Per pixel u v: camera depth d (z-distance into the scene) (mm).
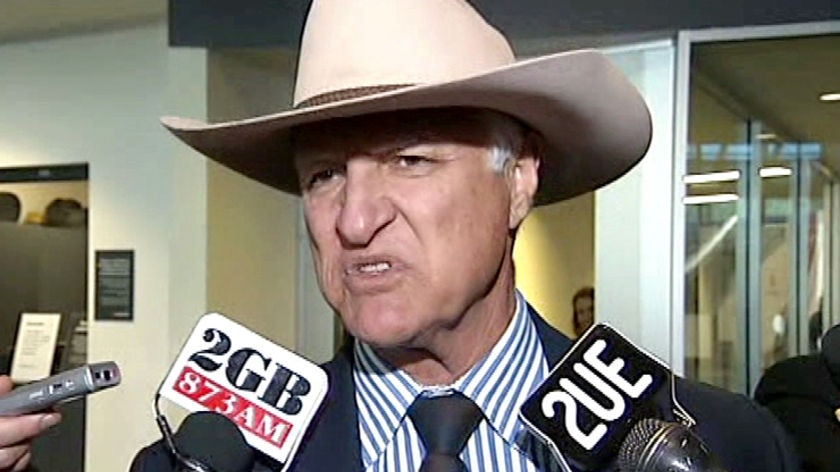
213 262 3293
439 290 945
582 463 950
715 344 2932
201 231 3271
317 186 994
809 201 3084
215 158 1198
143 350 3877
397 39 951
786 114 2951
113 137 3955
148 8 3635
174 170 3436
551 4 2832
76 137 4031
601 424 960
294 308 3719
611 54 2852
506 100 958
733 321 2975
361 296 949
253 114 3418
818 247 3104
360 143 944
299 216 3730
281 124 998
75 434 3971
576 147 1150
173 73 3234
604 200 2895
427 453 989
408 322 943
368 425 1029
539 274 4531
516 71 914
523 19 2850
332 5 985
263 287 3545
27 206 4125
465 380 1021
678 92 2787
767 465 1051
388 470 1001
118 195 3939
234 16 3172
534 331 1087
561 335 1113
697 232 2885
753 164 2980
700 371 2887
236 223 3408
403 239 939
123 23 3848
